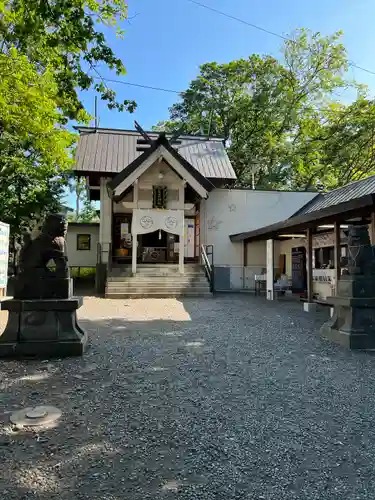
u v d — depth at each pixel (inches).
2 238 462.0
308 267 430.0
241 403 146.3
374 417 135.2
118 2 285.4
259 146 1165.1
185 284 561.3
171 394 154.8
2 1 281.0
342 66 1075.9
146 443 113.5
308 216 381.1
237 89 1140.5
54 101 386.6
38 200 686.5
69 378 172.9
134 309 411.2
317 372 187.8
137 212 582.6
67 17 223.9
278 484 93.6
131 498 86.8
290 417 134.0
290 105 1113.4
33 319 209.9
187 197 714.2
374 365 200.8
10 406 140.6
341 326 255.9
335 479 96.3
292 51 1099.9
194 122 1201.4
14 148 605.6
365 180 506.9
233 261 741.3
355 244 254.4
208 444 113.4
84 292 627.8
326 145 1080.2
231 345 242.7
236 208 751.1
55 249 218.8
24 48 277.1
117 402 145.3
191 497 87.5
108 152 703.7
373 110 984.9
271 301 516.1
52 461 102.7
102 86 272.7
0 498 85.9
